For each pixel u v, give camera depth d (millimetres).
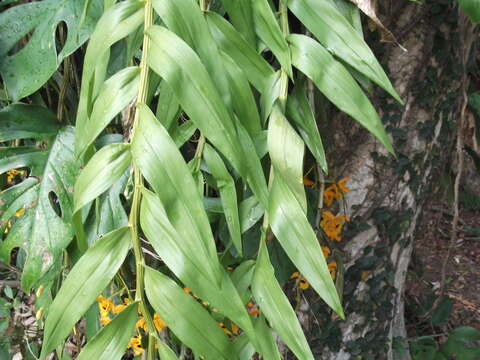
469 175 2416
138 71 418
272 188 470
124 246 412
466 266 2332
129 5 428
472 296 2131
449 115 1115
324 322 1154
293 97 552
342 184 874
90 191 405
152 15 425
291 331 452
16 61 627
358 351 1223
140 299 416
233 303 424
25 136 663
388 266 1180
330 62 481
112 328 405
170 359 408
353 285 1145
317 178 856
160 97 512
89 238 650
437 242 2480
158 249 398
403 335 1512
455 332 1462
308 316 1145
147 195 406
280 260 739
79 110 460
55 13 629
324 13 492
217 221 768
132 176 641
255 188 481
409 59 998
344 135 1042
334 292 436
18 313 1410
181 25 416
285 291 1086
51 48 623
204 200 671
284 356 1148
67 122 749
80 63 802
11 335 1114
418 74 1013
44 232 624
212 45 430
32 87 613
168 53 398
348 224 1094
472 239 2506
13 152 651
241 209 544
